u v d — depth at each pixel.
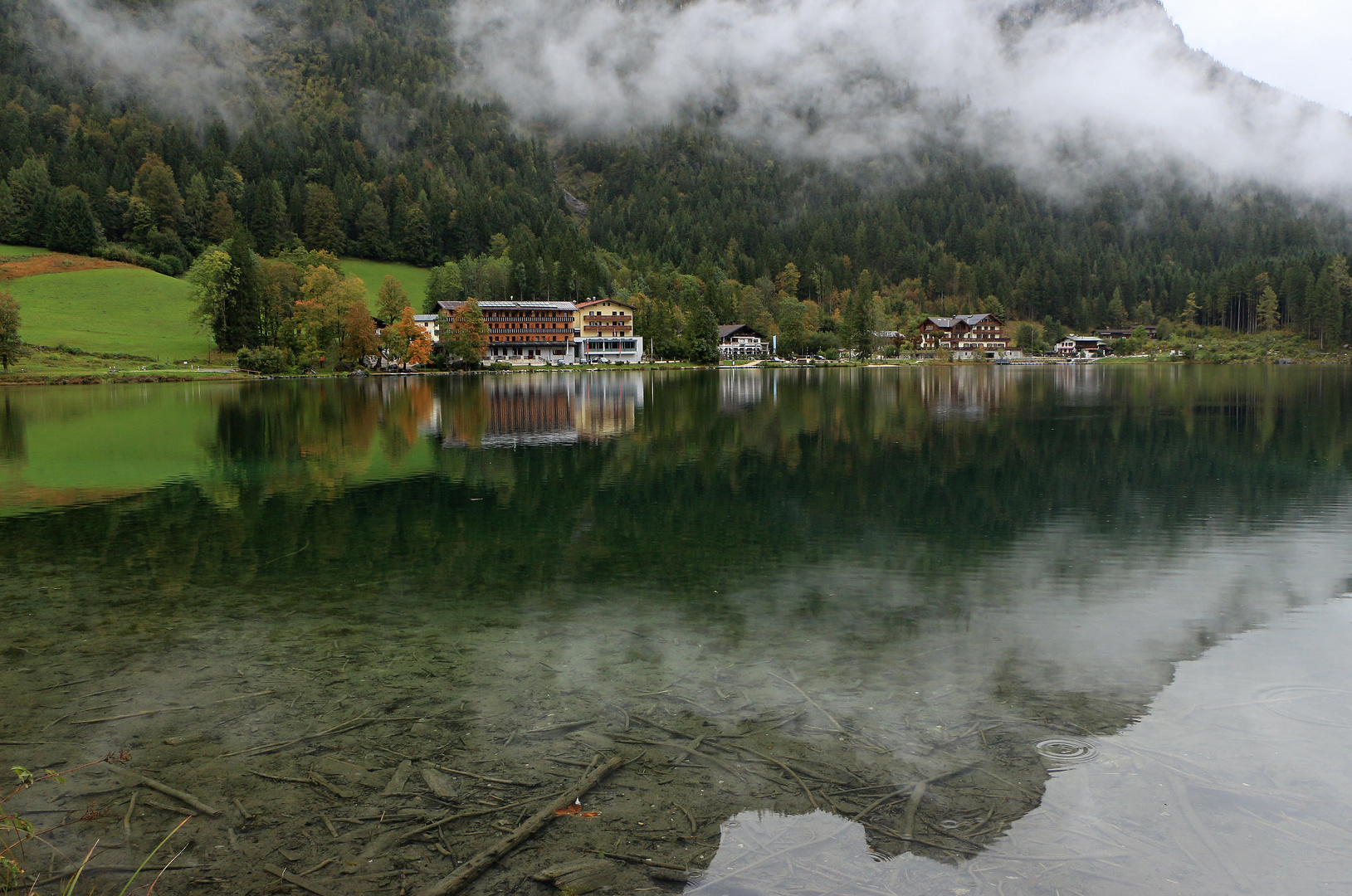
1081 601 14.95
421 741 9.38
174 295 156.50
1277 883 6.78
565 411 59.25
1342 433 42.53
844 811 7.88
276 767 8.77
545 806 7.98
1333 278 192.25
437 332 158.75
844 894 6.64
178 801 8.13
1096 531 21.06
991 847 7.28
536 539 20.39
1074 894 6.64
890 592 15.59
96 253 176.25
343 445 39.94
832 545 19.66
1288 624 13.57
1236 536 20.34
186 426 48.44
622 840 7.41
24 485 28.59
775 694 10.65
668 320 186.00
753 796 8.14
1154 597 15.26
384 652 12.35
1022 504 24.83
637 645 12.61
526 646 12.59
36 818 7.84
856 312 190.12
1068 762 8.80
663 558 18.48
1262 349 194.38
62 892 6.73
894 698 10.53
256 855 7.23
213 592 15.77
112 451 37.28
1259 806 7.91
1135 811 7.82
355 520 22.77
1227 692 10.70
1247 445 38.28
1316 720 9.78
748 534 20.91
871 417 53.81
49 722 9.92
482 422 51.31
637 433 44.88
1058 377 118.75
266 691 10.84
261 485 28.41
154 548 19.48
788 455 35.78
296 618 14.09
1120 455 35.09
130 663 11.91
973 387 90.25
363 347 128.38
